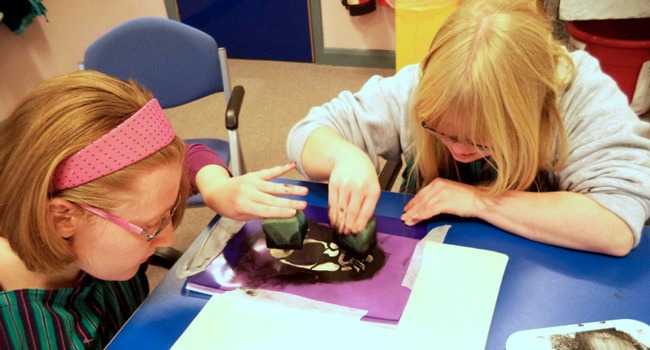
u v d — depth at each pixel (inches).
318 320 25.4
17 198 20.9
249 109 104.4
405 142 38.2
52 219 21.4
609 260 27.8
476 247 29.2
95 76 23.0
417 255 28.7
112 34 56.2
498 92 25.2
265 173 32.3
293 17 117.8
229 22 123.6
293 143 37.0
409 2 87.7
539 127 28.5
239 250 30.6
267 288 27.6
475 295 26.0
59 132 20.5
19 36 89.1
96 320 28.8
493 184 31.1
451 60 26.3
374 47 116.1
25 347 26.0
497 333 24.1
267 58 126.3
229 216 32.0
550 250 28.7
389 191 36.9
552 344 23.2
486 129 26.4
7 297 24.9
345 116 37.7
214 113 105.2
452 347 23.5
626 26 87.1
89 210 21.9
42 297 25.9
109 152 21.3
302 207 29.7
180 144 25.0
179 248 71.9
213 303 27.0
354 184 29.9
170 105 61.4
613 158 29.0
